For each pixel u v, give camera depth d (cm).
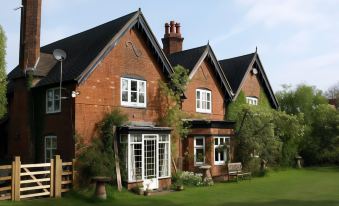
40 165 1686
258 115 2714
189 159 2442
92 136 1966
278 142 2858
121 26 2123
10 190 1652
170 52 3059
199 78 2706
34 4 2209
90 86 1981
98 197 1673
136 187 1914
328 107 3662
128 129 1939
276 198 1755
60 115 2005
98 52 2000
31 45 2177
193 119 2489
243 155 2662
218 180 2455
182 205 1589
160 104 2312
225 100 2883
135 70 2203
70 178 1823
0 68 2122
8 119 2405
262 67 3219
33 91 2148
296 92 3878
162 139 2127
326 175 2777
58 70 2145
